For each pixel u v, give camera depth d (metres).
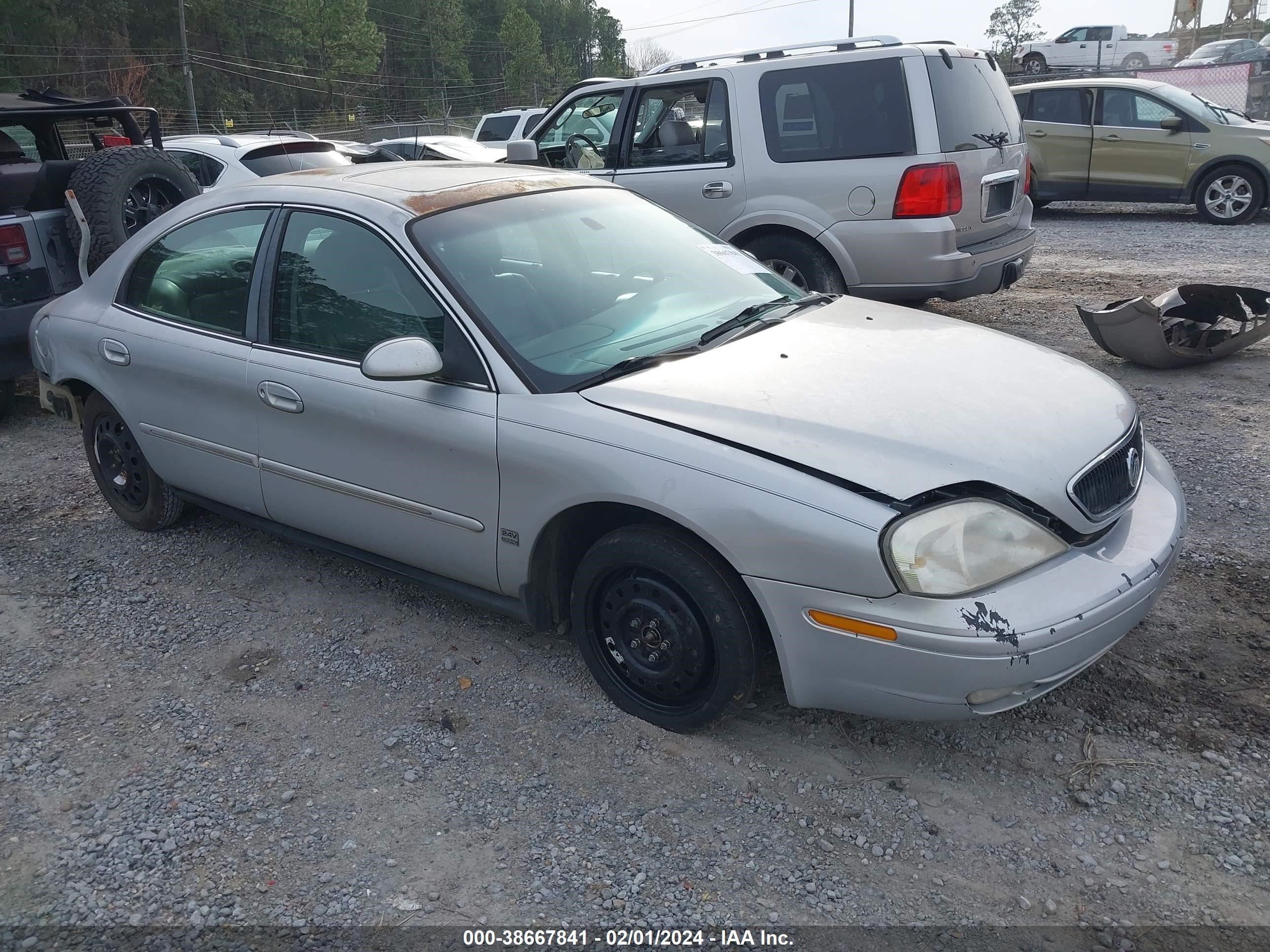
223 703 3.52
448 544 3.52
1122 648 3.55
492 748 3.21
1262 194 12.30
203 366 4.06
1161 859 2.64
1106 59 32.41
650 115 7.54
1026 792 2.91
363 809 2.96
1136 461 3.21
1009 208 7.28
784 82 6.86
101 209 6.46
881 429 2.88
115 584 4.44
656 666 3.18
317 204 3.83
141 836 2.88
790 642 2.83
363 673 3.66
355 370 3.60
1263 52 29.31
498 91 113.00
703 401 3.06
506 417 3.24
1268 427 5.41
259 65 82.19
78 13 63.41
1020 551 2.75
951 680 2.64
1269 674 3.36
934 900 2.55
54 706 3.54
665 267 3.96
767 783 2.99
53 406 5.00
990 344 3.60
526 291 3.54
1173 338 6.59
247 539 4.84
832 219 6.75
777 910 2.53
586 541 3.46
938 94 6.48
